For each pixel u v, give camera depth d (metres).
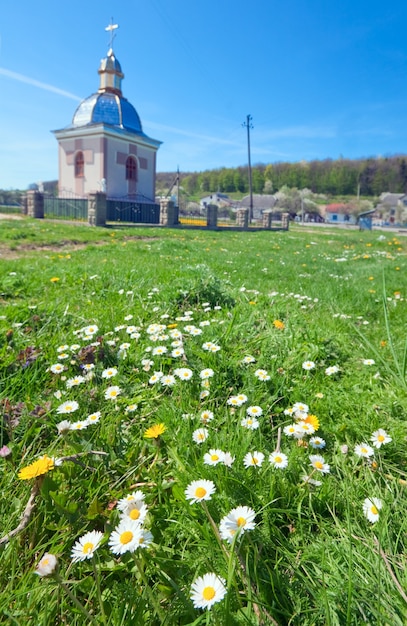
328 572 1.06
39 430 1.63
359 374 2.36
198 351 2.38
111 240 12.62
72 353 2.38
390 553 1.09
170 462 1.44
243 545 1.07
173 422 1.74
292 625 0.94
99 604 0.91
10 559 1.06
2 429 1.61
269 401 1.98
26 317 3.06
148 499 1.29
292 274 6.64
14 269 5.52
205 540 1.13
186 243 11.47
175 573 1.04
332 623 0.90
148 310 3.40
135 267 5.78
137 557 1.02
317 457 1.44
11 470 1.40
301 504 1.31
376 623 0.89
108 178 28.91
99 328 2.87
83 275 4.84
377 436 1.59
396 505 1.29
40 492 1.17
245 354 2.47
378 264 8.20
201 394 1.96
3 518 1.20
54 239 11.16
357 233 28.80
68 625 0.94
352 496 1.34
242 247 12.51
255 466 1.36
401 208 93.00
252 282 5.69
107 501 1.31
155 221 27.94
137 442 1.60
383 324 3.62
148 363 2.25
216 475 1.32
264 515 1.18
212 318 3.27
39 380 2.09
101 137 28.06
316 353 2.52
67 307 3.13
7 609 0.93
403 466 1.57
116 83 32.59
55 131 29.70
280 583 1.01
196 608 0.93
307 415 1.75
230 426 1.68
